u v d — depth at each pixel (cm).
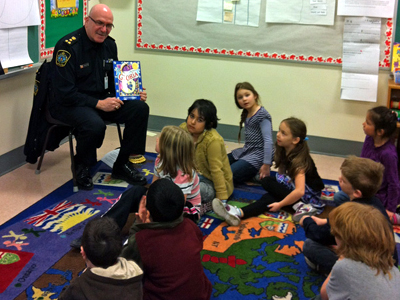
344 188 213
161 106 429
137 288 142
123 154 314
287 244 242
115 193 298
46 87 301
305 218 222
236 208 267
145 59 420
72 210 271
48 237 239
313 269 219
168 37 407
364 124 276
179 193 168
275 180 282
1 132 318
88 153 301
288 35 377
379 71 366
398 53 351
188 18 397
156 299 162
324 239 207
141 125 313
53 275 207
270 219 270
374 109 272
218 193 270
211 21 392
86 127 291
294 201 268
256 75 396
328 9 362
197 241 170
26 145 319
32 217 260
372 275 145
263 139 310
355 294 145
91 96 314
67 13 367
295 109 395
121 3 411
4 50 301
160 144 220
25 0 312
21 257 219
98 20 294
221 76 405
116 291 138
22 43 318
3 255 220
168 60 414
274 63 388
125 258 162
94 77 312
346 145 390
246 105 309
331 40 369
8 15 298
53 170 332
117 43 423
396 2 346
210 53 400
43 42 343
